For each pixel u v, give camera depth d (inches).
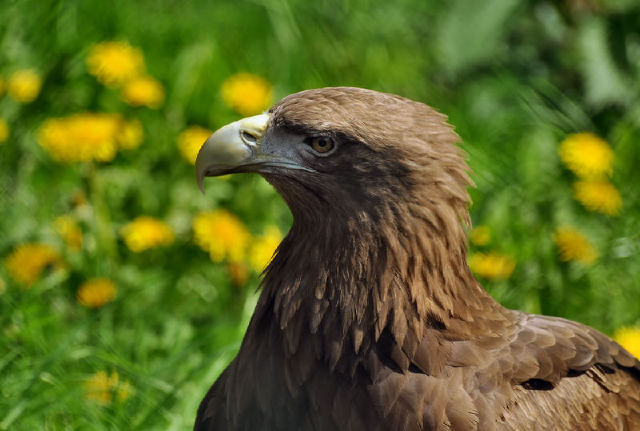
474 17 479.2
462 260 260.1
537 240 396.5
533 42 490.0
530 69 483.2
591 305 383.2
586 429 263.7
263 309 266.4
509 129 462.9
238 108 443.5
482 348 256.7
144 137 427.5
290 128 255.4
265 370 261.7
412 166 248.1
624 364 285.3
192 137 415.8
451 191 252.5
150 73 460.4
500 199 412.2
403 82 485.4
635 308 383.9
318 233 257.4
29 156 417.1
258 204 416.2
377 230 251.1
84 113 424.2
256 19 490.0
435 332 253.8
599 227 412.2
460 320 257.4
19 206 395.5
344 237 253.3
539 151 442.6
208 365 340.8
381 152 248.1
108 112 439.5
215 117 444.8
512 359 257.3
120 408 321.7
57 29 455.5
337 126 249.4
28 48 451.5
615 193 414.9
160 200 408.8
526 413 253.1
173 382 347.9
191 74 454.9
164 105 444.5
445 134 255.1
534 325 273.4
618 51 462.0
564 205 417.4
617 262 398.6
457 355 253.3
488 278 378.9
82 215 390.3
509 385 254.2
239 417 267.9
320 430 255.3
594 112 469.4
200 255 392.5
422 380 249.8
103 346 354.9
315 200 256.5
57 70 445.7
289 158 256.8
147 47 470.6
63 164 406.3
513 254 389.4
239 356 270.8
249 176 418.0
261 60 480.7
